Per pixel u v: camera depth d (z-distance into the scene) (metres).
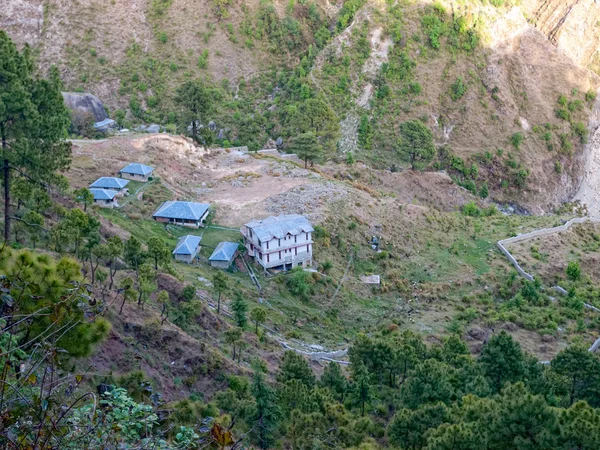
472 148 188.50
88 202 98.56
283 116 188.00
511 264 124.25
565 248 132.75
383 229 124.56
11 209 83.06
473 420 53.75
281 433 57.59
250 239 108.06
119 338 62.25
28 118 75.31
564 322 107.19
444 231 131.88
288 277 105.44
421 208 136.38
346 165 163.25
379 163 174.12
